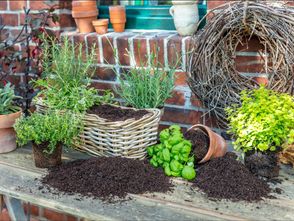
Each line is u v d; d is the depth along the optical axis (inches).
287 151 61.8
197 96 71.2
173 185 56.6
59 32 84.9
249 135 56.1
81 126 62.7
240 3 66.4
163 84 68.4
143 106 68.3
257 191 54.2
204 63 68.5
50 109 65.2
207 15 73.1
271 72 66.7
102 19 83.6
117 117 63.2
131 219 48.8
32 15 84.6
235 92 68.8
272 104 56.0
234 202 52.4
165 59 73.7
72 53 71.5
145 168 58.8
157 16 84.7
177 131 60.9
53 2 82.5
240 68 70.7
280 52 64.4
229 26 65.7
